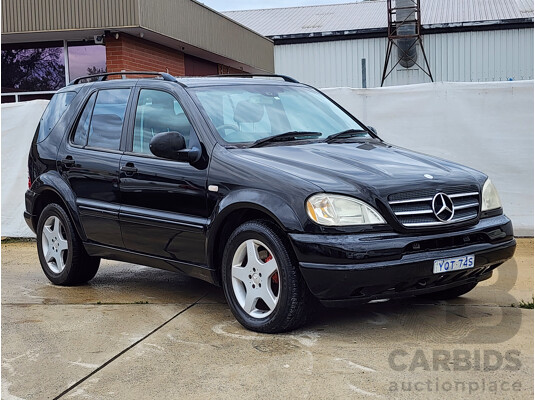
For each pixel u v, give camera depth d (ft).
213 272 17.24
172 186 17.92
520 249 25.86
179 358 14.65
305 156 16.85
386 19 92.58
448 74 85.71
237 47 65.57
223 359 14.46
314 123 19.60
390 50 84.89
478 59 84.79
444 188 16.01
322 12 100.53
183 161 17.87
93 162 20.35
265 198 15.66
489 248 16.16
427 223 15.43
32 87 50.44
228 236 17.16
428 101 28.50
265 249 16.07
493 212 17.07
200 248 17.30
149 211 18.60
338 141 18.69
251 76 21.49
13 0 44.42
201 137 17.71
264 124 18.74
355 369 13.61
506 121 27.94
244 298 16.56
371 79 87.10
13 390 13.21
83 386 13.29
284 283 15.39
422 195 15.61
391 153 17.98
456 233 15.75
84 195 20.68
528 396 12.16
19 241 31.76
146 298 20.15
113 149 20.12
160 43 52.70
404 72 86.58
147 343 15.75
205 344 15.51
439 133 28.55
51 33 45.50
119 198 19.47
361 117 29.01
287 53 88.79
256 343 15.42
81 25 43.98
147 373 13.85
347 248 14.62
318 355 14.48
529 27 82.89
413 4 85.40
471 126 28.25
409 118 28.73
